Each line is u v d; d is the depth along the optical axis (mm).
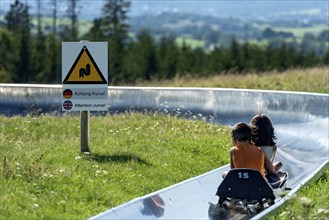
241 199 12789
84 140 17234
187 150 18781
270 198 12766
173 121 24547
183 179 15289
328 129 24078
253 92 27797
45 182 13039
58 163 15297
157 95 29000
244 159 13406
